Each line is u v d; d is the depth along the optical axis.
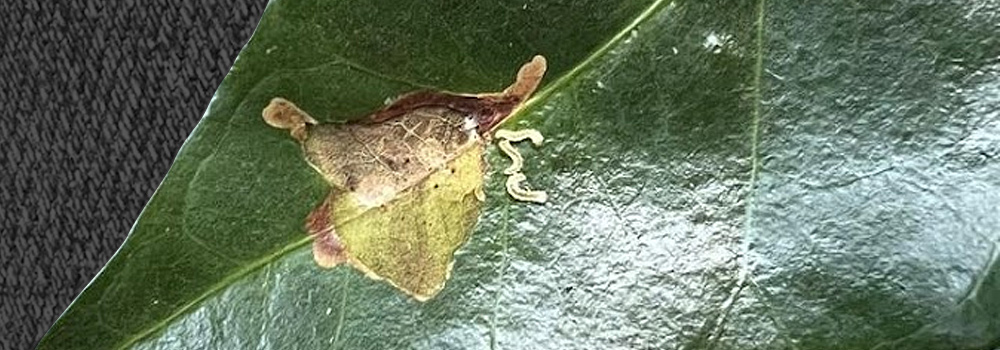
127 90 0.19
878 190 0.08
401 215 0.09
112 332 0.08
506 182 0.09
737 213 0.08
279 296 0.08
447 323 0.09
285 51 0.08
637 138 0.08
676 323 0.08
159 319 0.08
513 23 0.08
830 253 0.08
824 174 0.08
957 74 0.08
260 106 0.08
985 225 0.08
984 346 0.08
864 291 0.08
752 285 0.08
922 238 0.08
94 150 0.19
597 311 0.08
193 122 0.19
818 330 0.08
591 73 0.09
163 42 0.19
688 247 0.08
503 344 0.08
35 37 0.19
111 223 0.19
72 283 0.19
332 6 0.08
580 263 0.09
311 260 0.09
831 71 0.08
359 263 0.09
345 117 0.08
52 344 0.08
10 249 0.19
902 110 0.08
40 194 0.19
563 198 0.09
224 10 0.19
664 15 0.08
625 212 0.08
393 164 0.09
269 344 0.08
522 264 0.09
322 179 0.09
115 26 0.19
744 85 0.08
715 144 0.08
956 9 0.08
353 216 0.09
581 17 0.08
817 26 0.08
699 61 0.08
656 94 0.08
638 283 0.08
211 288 0.08
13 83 0.19
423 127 0.09
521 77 0.09
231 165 0.08
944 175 0.08
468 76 0.09
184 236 0.08
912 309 0.08
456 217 0.09
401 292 0.09
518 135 0.09
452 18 0.08
